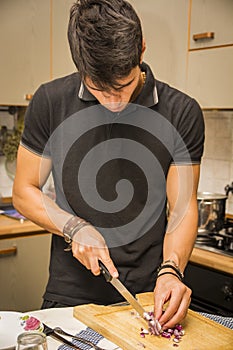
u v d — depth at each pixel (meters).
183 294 1.37
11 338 1.22
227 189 2.87
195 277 2.41
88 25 1.17
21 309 2.86
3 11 2.76
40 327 1.26
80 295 1.61
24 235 2.82
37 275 2.89
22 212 1.58
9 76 2.83
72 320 1.39
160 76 2.74
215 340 1.27
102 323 1.33
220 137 2.99
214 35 2.46
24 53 2.86
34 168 1.58
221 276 2.29
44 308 1.64
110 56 1.16
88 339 1.29
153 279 1.64
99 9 1.19
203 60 2.53
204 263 2.35
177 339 1.26
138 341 1.25
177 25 2.62
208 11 2.47
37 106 1.56
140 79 1.53
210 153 3.06
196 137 1.61
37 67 2.91
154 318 1.32
